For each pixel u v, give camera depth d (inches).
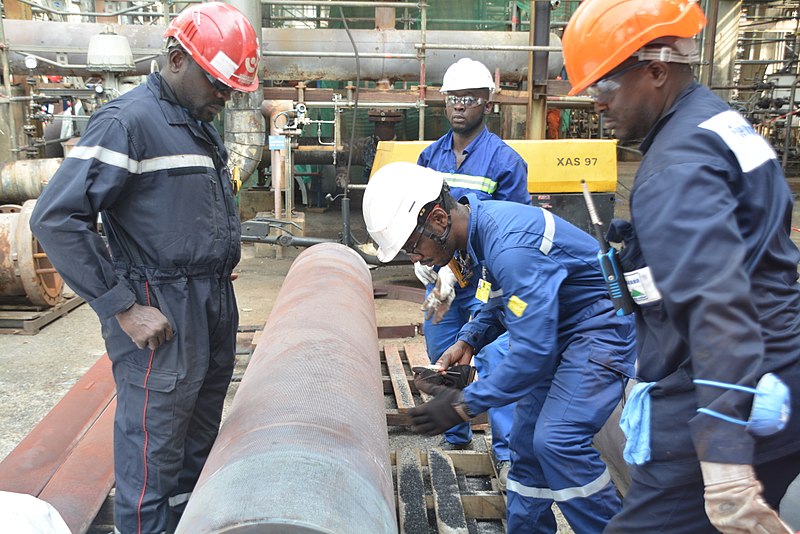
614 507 86.7
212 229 87.7
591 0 59.8
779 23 678.5
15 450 124.9
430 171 86.5
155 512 89.4
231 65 82.9
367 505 56.4
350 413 69.4
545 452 85.7
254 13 267.9
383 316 217.0
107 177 78.3
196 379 88.4
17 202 288.2
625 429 62.5
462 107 137.3
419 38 296.7
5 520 57.4
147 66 309.6
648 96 57.9
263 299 231.5
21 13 421.7
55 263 78.3
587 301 88.4
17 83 343.9
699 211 50.1
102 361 170.1
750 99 546.6
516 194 136.2
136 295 85.0
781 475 59.7
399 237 83.3
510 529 97.7
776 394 47.9
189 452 101.7
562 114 507.5
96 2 504.7
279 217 290.4
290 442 61.2
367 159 347.6
